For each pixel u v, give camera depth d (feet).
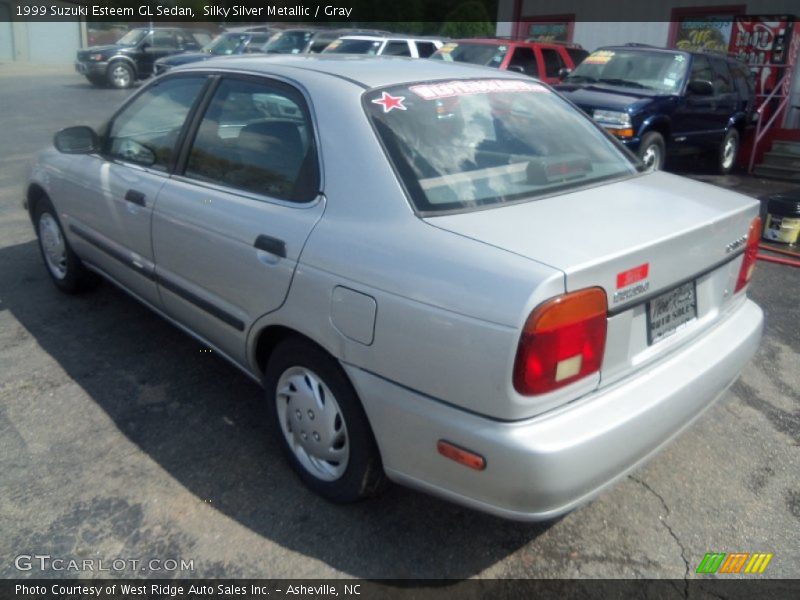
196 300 11.26
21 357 13.71
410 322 7.79
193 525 9.40
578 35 48.75
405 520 9.60
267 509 9.71
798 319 16.67
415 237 8.14
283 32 52.85
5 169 30.73
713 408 12.51
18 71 86.28
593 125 11.71
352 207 8.84
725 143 35.12
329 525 9.46
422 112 9.72
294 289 9.11
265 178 10.15
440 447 7.75
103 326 15.10
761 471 10.80
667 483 10.47
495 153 9.73
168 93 12.60
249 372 10.89
